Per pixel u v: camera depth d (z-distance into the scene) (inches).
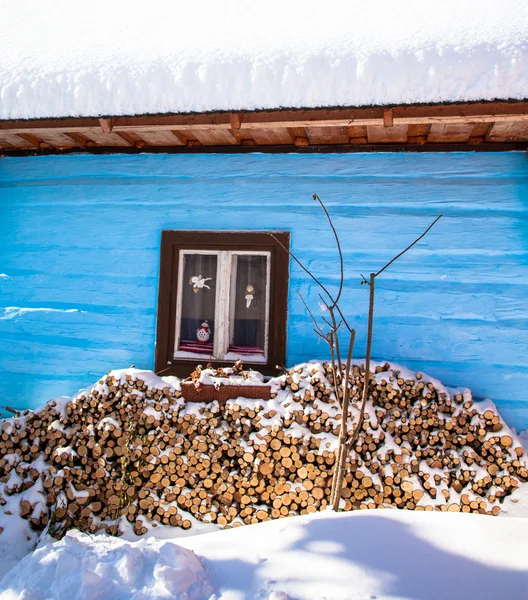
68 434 190.7
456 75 161.6
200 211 216.2
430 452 177.0
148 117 185.5
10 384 223.0
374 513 133.9
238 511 180.7
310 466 175.9
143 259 218.5
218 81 176.4
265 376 204.4
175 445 183.3
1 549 175.8
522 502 170.4
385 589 107.0
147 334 215.5
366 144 207.8
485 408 180.2
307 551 120.0
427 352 197.8
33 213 228.2
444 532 125.6
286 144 212.7
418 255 201.9
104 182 224.1
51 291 223.8
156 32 213.5
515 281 195.8
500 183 199.3
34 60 201.2
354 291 203.9
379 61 167.2
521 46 161.3
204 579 115.1
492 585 108.5
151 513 182.1
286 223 210.4
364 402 150.9
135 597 108.0
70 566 118.3
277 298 207.0
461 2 203.8
